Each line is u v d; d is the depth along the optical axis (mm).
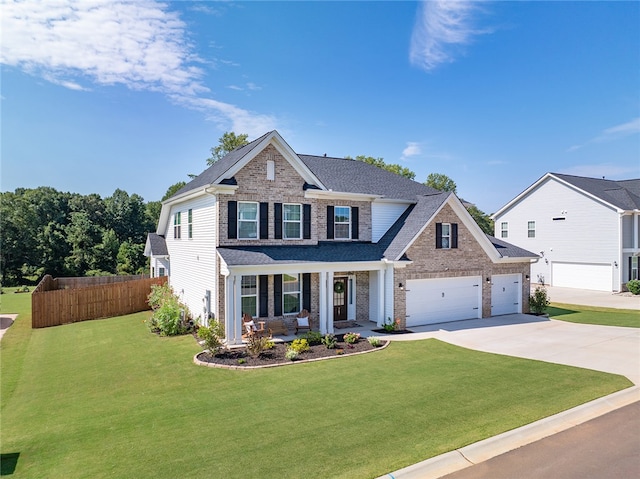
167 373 13352
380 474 6750
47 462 7691
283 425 8859
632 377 11859
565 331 18906
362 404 9969
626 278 35031
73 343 18844
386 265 19938
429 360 14039
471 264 22000
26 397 11984
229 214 18312
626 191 36781
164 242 31281
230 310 16625
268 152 19234
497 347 15898
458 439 7934
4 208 54500
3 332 21828
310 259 18406
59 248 56719
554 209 38938
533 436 8242
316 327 19922
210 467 7141
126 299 26656
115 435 8742
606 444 7859
